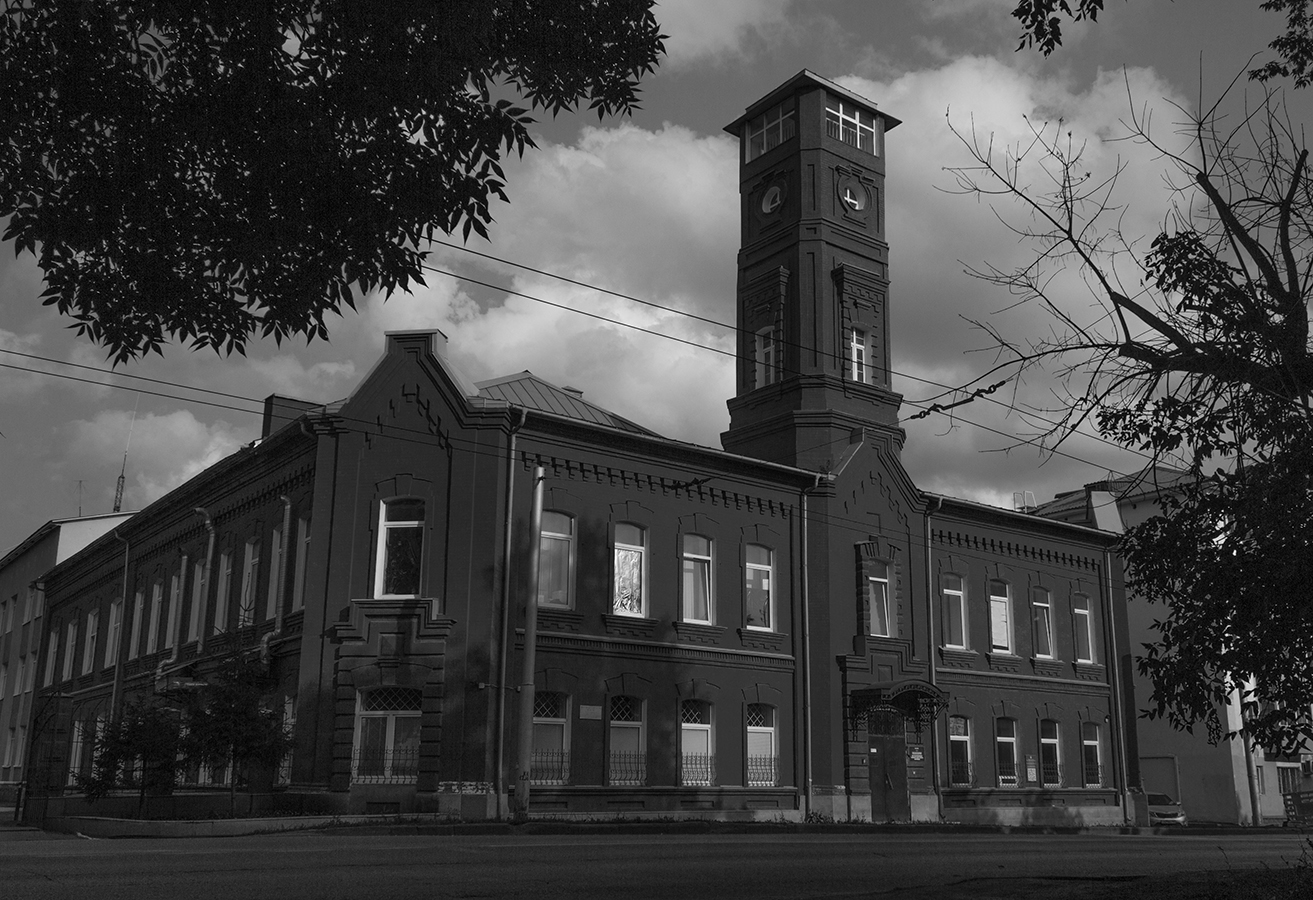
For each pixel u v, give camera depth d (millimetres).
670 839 20188
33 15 9688
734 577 30125
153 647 35969
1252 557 9789
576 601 27172
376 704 25500
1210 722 10875
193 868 11844
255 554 30656
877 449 33531
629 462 28688
